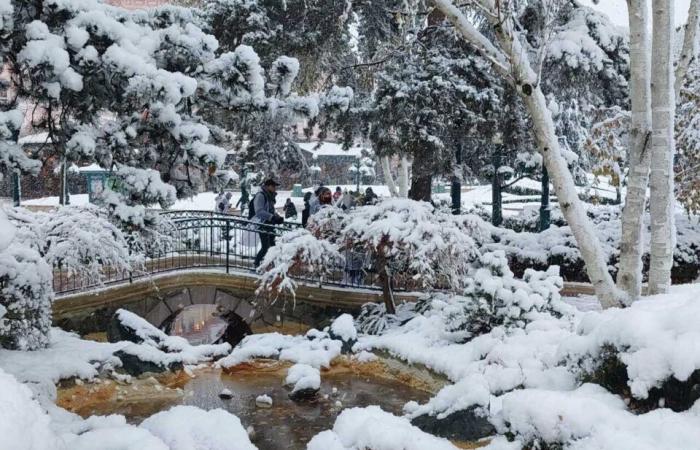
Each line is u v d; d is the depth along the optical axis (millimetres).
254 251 13719
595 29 12453
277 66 7656
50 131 6758
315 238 9398
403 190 16531
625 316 3740
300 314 10930
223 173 7344
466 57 12477
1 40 6031
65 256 9047
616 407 3541
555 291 7637
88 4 6359
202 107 7500
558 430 3352
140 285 10477
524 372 5562
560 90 13516
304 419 6559
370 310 10102
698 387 3176
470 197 28281
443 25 13039
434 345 7891
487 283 7547
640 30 5613
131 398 7199
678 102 9414
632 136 5746
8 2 5594
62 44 5902
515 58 5836
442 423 4832
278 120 8500
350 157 38844
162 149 7020
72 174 29031
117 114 7031
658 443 2967
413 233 8508
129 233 7312
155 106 6320
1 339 7191
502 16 6117
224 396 7293
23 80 6711
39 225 8891
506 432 3893
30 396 2375
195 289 11188
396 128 12344
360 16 15602
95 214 9508
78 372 7105
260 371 8359
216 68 6926
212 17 14367
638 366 3428
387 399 7176
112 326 9109
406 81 12305
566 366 4383
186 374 8148
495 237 13102
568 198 5887
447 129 12312
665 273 5641
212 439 3971
